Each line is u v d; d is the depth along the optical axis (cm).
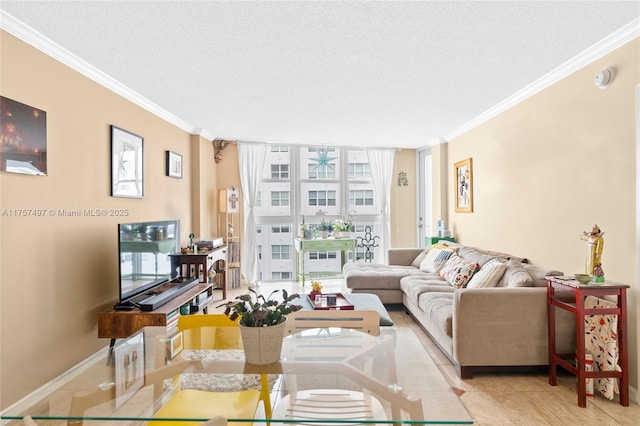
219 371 178
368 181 704
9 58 235
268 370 175
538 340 289
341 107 434
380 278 477
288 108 437
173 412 156
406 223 709
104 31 248
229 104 420
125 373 177
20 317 243
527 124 385
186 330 232
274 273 680
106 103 339
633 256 260
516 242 411
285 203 679
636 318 257
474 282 369
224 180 642
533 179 378
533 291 289
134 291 328
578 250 315
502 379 290
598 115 289
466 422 135
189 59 295
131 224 324
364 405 150
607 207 283
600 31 256
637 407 248
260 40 263
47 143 267
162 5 217
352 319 229
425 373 172
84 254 307
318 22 239
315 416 145
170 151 467
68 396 156
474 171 512
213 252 489
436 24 242
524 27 248
